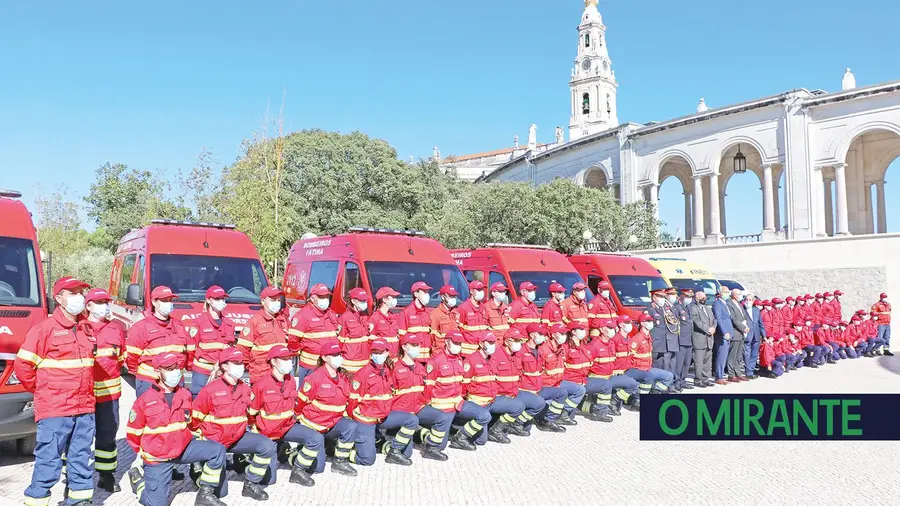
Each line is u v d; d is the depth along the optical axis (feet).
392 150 154.30
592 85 285.23
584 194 132.57
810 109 133.90
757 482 26.32
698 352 48.08
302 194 139.64
